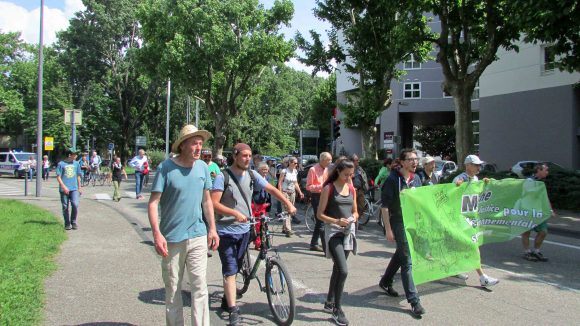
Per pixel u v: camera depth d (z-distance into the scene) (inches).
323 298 227.3
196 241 164.2
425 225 222.8
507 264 303.3
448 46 707.4
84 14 1780.3
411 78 1793.8
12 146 2765.7
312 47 932.0
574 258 323.6
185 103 2191.2
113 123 1952.5
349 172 197.5
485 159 1116.5
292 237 404.5
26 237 340.8
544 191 293.3
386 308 212.7
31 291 214.8
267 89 2497.5
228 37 1158.3
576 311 210.2
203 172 170.2
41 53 726.5
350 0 837.2
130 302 211.6
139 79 1887.3
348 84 1855.3
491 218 260.7
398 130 1820.9
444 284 253.8
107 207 570.9
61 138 1861.5
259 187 222.7
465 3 661.9
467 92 707.4
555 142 943.7
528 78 1001.5
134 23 1807.3
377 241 386.3
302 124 3513.8
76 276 252.2
